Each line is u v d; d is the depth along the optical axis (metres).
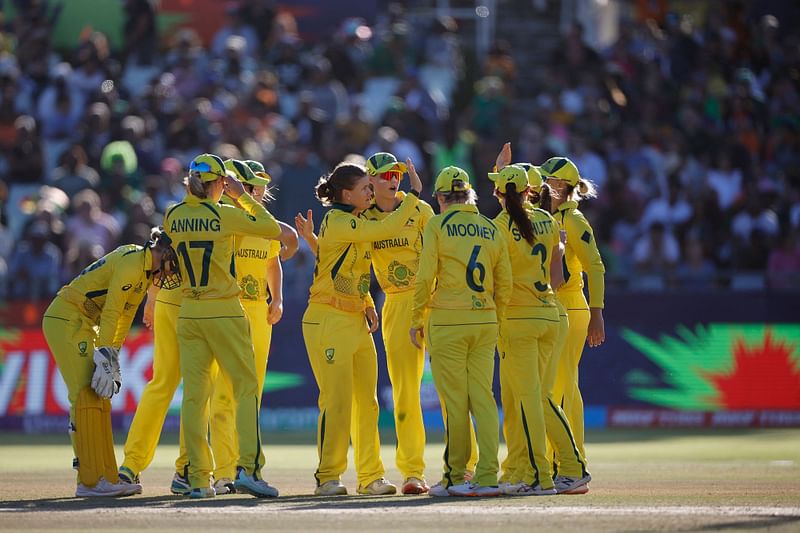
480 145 69.62
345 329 28.47
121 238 60.47
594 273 29.72
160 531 20.94
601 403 55.59
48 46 76.69
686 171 70.31
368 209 29.28
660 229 62.53
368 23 81.94
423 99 72.06
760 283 57.34
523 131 71.12
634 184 68.00
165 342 29.02
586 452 44.12
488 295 27.08
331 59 75.44
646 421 55.53
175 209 27.56
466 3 85.06
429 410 54.06
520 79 82.81
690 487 29.88
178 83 73.62
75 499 27.19
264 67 77.56
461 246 26.92
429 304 27.36
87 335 28.31
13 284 55.44
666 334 56.00
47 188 64.06
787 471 35.53
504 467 29.03
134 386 54.09
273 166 65.56
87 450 27.73
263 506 24.89
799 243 63.41
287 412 54.38
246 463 27.14
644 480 32.28
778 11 86.94
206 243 27.14
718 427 55.44
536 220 28.06
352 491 30.02
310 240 29.55
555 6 86.12
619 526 21.30
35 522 22.28
